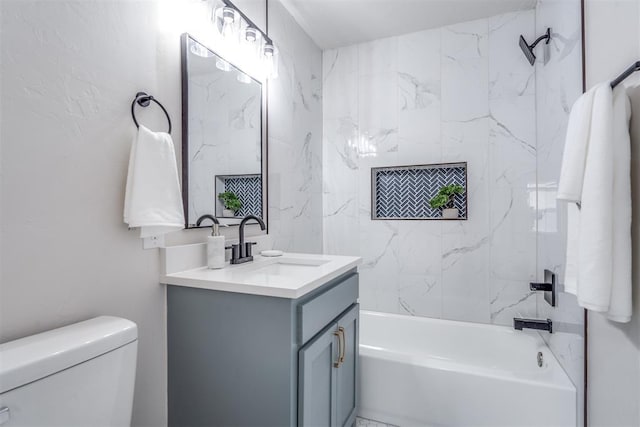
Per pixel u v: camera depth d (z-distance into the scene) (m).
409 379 1.62
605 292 0.89
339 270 1.34
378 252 2.47
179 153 1.25
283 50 2.04
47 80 0.82
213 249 1.29
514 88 2.11
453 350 2.14
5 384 0.61
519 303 2.10
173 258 1.18
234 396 1.07
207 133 1.38
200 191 1.35
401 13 2.13
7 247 0.75
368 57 2.49
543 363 1.72
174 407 1.16
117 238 1.00
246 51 1.60
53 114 0.83
